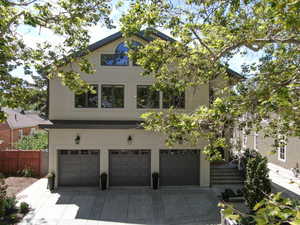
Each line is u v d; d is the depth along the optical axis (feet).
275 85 19.36
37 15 24.71
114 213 36.88
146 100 50.29
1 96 25.72
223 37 27.09
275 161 70.74
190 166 50.34
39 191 46.34
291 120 23.44
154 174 48.26
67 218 34.94
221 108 18.39
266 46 26.08
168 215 36.35
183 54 27.63
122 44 49.85
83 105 49.93
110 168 49.60
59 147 48.39
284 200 8.83
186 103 49.67
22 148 65.92
